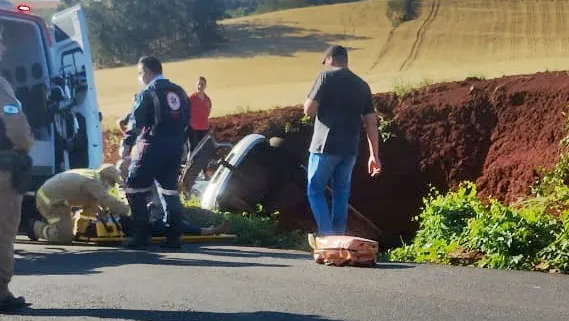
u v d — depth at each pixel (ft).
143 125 28.60
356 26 242.58
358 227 52.31
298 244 33.86
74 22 37.22
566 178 42.29
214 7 253.65
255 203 43.55
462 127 65.77
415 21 234.99
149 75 28.81
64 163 37.06
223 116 75.36
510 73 85.76
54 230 30.09
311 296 18.83
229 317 16.80
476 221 24.85
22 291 19.57
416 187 65.46
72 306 17.93
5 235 17.19
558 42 197.47
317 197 27.27
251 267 23.41
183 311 17.35
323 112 27.02
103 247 29.40
